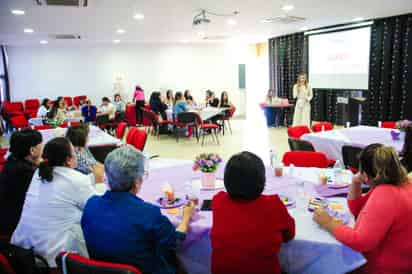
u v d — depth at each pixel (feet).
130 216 4.77
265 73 42.57
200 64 40.81
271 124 32.53
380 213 4.93
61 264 4.54
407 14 23.97
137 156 5.16
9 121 31.81
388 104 26.37
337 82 29.27
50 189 5.85
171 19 22.44
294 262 5.39
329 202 6.67
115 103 34.58
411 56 24.30
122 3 17.35
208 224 5.80
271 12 21.16
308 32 30.91
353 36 27.35
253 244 4.74
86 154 9.00
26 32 26.63
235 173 4.96
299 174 8.55
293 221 5.06
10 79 35.91
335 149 12.93
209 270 5.83
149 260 4.86
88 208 5.06
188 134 27.94
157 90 40.11
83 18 21.22
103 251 4.79
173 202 6.75
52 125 20.34
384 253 5.06
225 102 30.68
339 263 5.16
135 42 37.73
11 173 6.85
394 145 11.79
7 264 5.23
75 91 37.99
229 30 28.76
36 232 5.76
